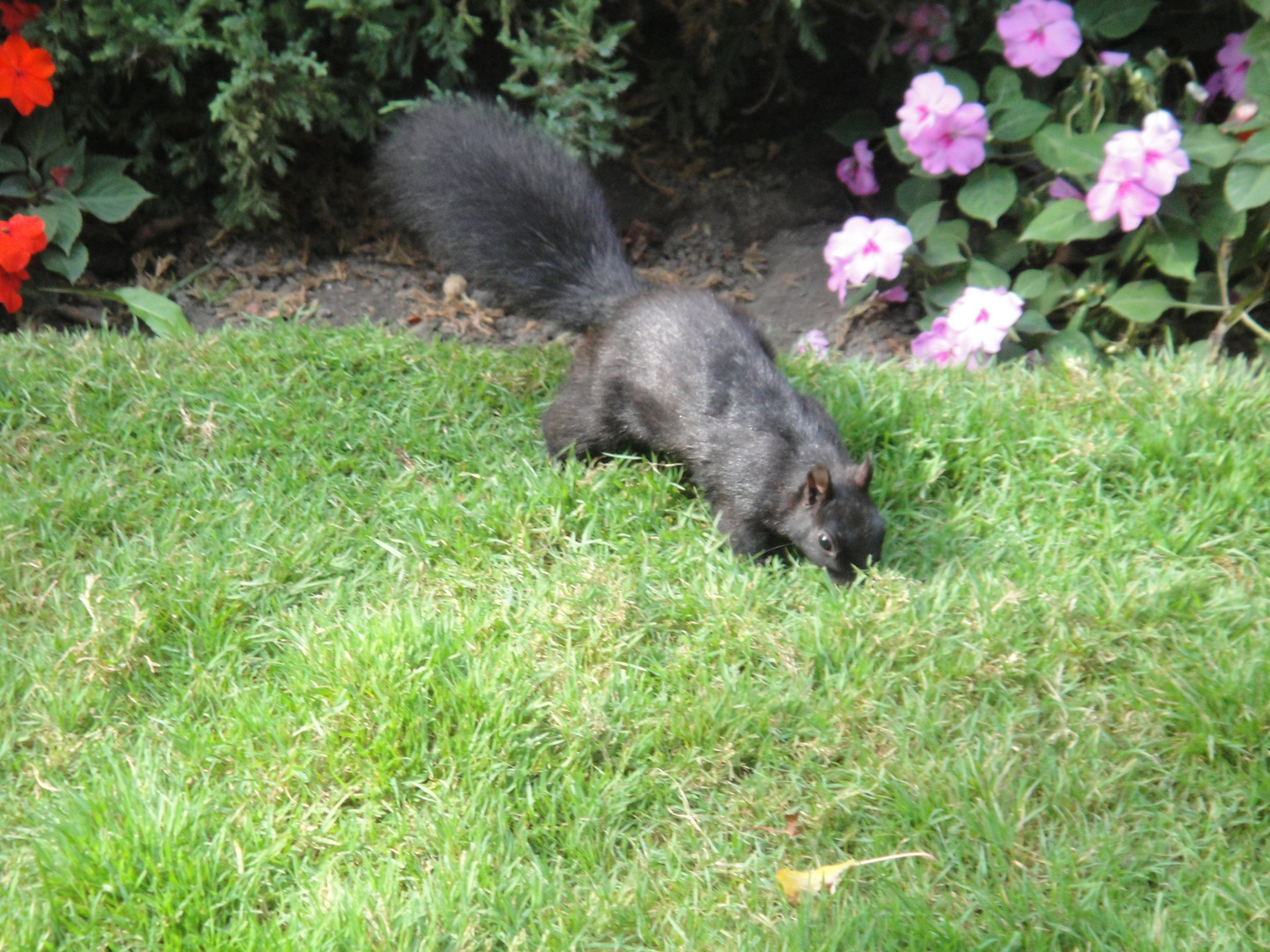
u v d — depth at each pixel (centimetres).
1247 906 131
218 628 144
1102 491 154
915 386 162
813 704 140
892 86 184
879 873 134
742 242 185
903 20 180
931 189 176
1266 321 173
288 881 133
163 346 164
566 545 150
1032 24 171
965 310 167
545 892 132
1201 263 175
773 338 177
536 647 142
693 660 142
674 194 186
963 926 131
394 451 158
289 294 177
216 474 154
